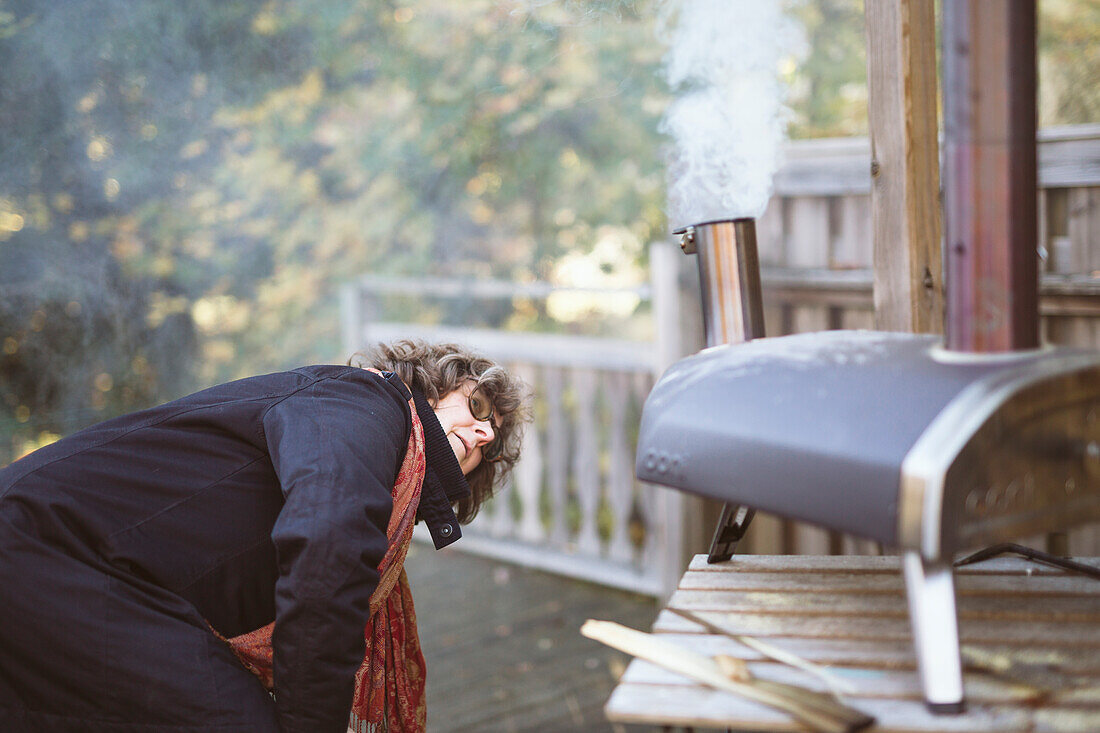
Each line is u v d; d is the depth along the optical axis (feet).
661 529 10.16
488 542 12.99
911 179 5.07
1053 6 14.02
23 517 3.79
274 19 18.83
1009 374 2.82
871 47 5.10
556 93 19.51
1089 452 2.93
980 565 3.97
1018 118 2.95
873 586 3.82
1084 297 6.84
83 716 3.67
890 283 5.18
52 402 17.98
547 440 12.42
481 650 9.87
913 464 2.68
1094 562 3.88
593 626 3.51
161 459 3.99
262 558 4.00
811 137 17.54
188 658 3.65
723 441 3.25
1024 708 2.80
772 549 8.74
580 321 22.93
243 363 20.61
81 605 3.67
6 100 17.07
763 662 3.22
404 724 4.66
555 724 8.18
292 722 3.55
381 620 4.52
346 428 3.80
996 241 2.99
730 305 3.92
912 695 2.92
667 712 2.91
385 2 19.54
